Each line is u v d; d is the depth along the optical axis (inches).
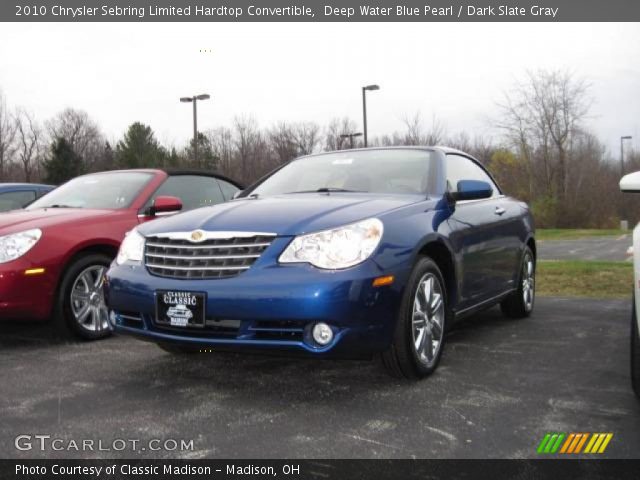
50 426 119.9
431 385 142.9
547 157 1221.1
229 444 110.1
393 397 134.4
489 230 185.5
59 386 146.4
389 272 130.5
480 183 167.2
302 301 122.1
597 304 258.1
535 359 166.7
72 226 197.8
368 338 127.2
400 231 137.7
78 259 197.2
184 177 248.7
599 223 1232.8
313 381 147.7
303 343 124.1
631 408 126.3
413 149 188.1
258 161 1752.0
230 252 132.0
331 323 123.3
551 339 191.6
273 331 126.6
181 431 116.5
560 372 153.6
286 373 155.1
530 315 232.5
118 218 211.6
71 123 2466.8
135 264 144.6
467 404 129.3
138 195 225.1
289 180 187.5
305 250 127.4
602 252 621.9
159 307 134.9
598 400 131.4
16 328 220.4
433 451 105.6
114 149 2448.3
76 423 121.3
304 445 109.0
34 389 144.2
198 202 248.5
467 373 152.9
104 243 202.8
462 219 167.9
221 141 1800.0
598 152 1277.1
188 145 1801.2
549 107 1219.2
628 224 1290.6
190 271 134.1
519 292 219.3
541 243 780.0
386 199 154.7
